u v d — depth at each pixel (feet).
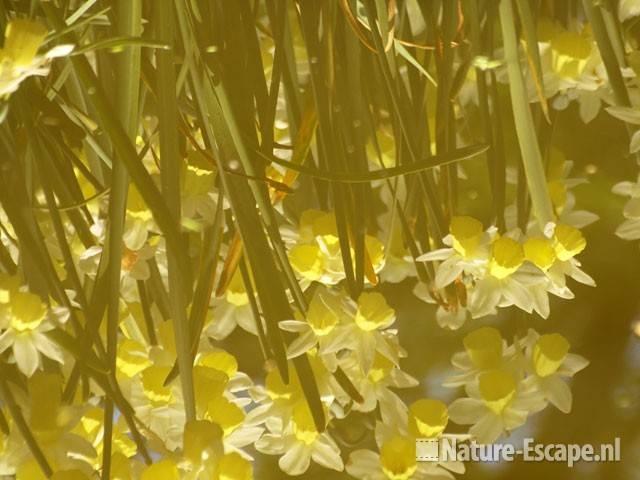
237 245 4.32
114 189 4.05
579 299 6.43
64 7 4.53
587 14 4.55
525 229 4.59
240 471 3.95
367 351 4.23
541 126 4.76
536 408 4.39
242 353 6.16
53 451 4.09
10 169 4.50
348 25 4.68
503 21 4.38
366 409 4.37
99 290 4.12
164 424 4.29
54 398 4.10
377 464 4.34
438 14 4.86
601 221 6.18
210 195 4.53
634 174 5.95
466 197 5.79
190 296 4.20
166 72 4.18
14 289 4.12
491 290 4.33
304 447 4.31
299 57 5.04
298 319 4.37
